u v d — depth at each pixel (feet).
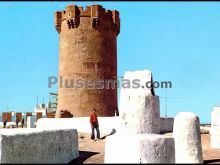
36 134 46.42
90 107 120.26
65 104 122.42
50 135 49.67
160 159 44.93
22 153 43.50
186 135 50.70
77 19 123.24
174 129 51.85
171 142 46.65
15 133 43.57
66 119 89.30
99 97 121.60
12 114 184.85
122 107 63.72
